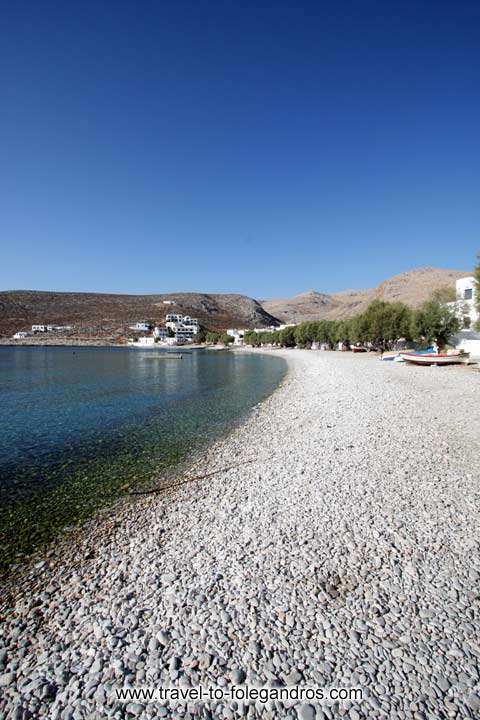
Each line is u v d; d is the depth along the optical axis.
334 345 101.88
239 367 59.72
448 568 6.42
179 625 5.41
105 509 9.66
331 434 15.23
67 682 4.62
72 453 14.57
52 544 8.01
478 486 9.66
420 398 22.17
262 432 16.75
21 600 6.19
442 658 4.73
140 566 6.92
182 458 13.65
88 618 5.67
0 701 4.40
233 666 4.72
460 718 4.01
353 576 6.28
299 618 5.43
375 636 5.08
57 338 179.88
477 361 39.81
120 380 41.34
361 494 9.34
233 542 7.48
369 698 4.26
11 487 11.27
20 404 25.81
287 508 8.81
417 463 11.41
